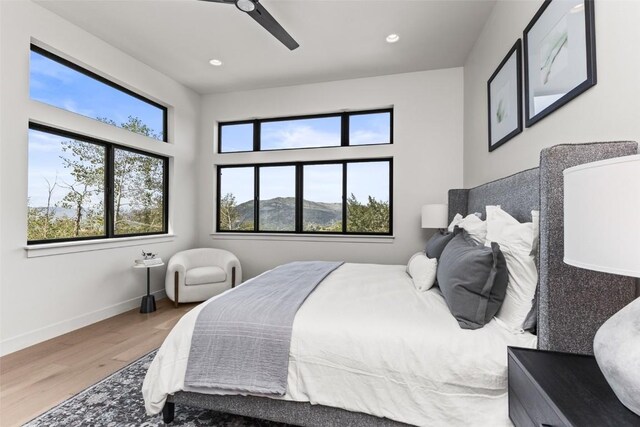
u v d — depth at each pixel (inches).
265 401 54.7
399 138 151.3
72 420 61.7
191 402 57.8
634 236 25.9
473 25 110.8
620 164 26.9
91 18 107.1
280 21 108.6
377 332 51.9
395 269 107.3
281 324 56.1
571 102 57.7
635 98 43.0
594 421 28.3
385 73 150.7
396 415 48.4
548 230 44.3
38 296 99.7
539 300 46.4
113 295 126.7
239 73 151.1
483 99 113.0
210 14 105.0
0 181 90.4
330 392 51.3
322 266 109.6
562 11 59.8
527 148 76.6
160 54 132.2
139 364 84.9
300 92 165.2
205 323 59.0
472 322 52.3
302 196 172.1
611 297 42.6
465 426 45.5
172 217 159.8
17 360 87.0
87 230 121.4
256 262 172.7
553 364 39.4
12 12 92.9
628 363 27.9
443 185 145.6
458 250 67.0
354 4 99.5
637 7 42.6
